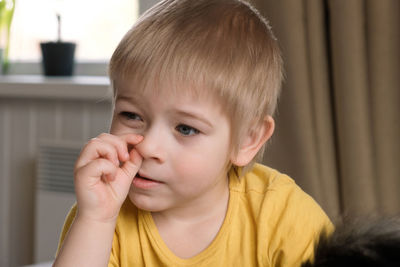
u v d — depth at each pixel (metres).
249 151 1.10
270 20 1.74
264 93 1.08
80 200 0.94
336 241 0.58
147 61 0.96
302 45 1.71
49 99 2.49
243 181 1.16
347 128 1.66
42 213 2.36
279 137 1.76
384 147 1.66
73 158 2.32
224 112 1.00
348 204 1.67
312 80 1.72
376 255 0.52
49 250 2.36
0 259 2.62
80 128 2.43
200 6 1.06
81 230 0.92
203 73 0.97
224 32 1.03
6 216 2.60
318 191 1.71
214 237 1.09
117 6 2.49
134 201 0.99
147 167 0.96
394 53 1.65
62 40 2.62
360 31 1.64
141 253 1.07
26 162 2.56
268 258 1.08
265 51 1.09
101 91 2.24
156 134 0.95
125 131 0.98
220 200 1.10
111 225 0.94
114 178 0.94
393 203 1.66
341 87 1.67
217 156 1.01
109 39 2.53
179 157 0.96
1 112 2.59
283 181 1.17
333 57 1.69
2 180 2.61
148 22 1.01
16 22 2.70
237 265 1.08
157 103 0.95
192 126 0.97
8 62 2.71
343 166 1.69
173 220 1.08
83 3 2.57
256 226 1.10
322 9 1.71
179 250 1.07
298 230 1.09
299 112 1.71
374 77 1.66
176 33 0.99
